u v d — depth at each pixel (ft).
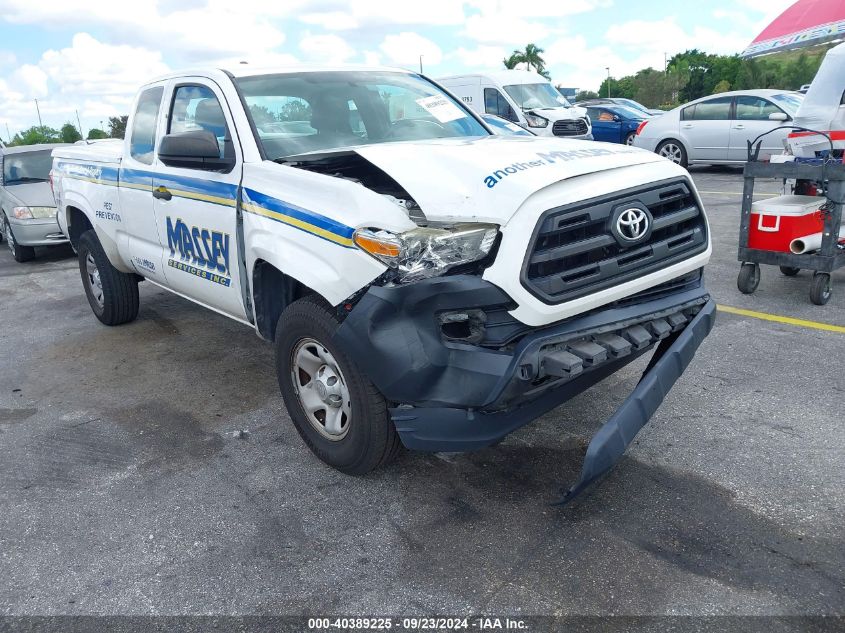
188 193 13.94
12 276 29.30
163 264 15.55
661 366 10.11
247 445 12.96
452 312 9.32
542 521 10.17
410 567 9.36
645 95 322.14
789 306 19.13
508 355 9.17
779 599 8.43
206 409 14.64
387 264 9.50
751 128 43.93
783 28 28.71
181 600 8.97
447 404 9.44
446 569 9.28
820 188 18.34
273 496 11.21
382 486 11.29
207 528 10.46
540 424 13.00
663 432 12.50
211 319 20.75
